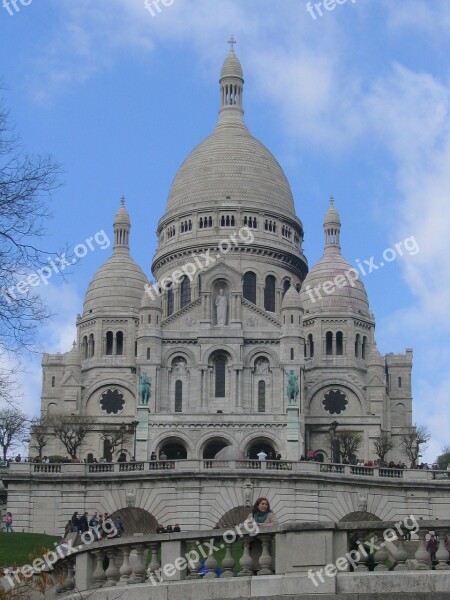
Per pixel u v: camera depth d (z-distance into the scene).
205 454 155.38
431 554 35.28
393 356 187.38
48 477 85.00
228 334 168.25
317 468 85.94
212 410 166.12
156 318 168.62
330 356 182.25
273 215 198.12
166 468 86.19
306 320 184.75
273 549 35.84
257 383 167.50
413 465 134.12
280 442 154.62
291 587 33.84
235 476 84.75
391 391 186.00
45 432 145.38
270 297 193.12
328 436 165.62
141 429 154.38
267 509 39.50
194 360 167.88
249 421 155.25
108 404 178.88
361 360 183.50
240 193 198.50
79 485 85.06
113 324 183.38
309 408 179.12
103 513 83.44
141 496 84.75
